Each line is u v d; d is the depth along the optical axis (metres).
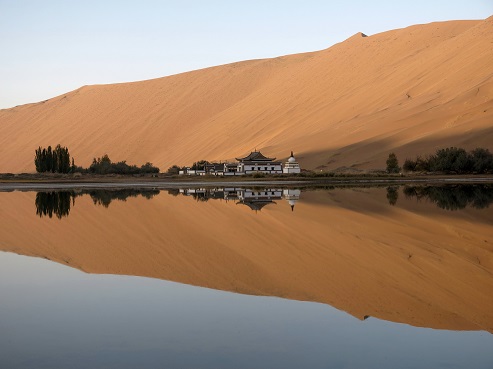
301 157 110.38
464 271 16.73
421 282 15.21
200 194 52.34
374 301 13.19
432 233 24.52
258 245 21.48
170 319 11.66
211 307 12.55
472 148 94.44
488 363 9.57
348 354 9.86
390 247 20.83
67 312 12.20
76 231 25.75
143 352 9.88
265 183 73.88
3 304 12.84
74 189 62.12
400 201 41.09
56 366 9.30
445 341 10.56
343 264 17.62
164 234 24.70
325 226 27.08
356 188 58.97
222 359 9.60
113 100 186.88
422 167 89.50
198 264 17.67
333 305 12.81
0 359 9.59
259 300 13.16
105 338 10.56
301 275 15.91
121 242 22.30
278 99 152.38
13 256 19.19
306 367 9.31
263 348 10.09
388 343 10.40
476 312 12.45
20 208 37.12
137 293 13.80
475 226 26.88
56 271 16.56
